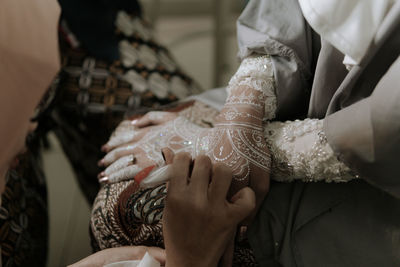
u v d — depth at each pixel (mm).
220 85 1840
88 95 1090
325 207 638
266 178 616
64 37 1118
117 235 713
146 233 692
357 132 511
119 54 1160
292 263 627
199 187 539
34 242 940
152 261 589
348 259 617
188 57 2115
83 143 1146
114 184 730
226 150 626
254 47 657
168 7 2383
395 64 484
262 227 651
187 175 553
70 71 1104
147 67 1181
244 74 669
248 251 672
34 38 561
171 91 1163
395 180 511
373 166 511
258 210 659
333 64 601
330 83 618
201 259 548
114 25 1188
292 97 675
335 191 647
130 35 1233
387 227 616
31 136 957
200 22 2379
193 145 695
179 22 2383
